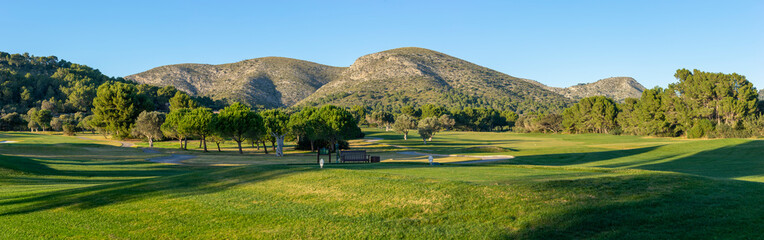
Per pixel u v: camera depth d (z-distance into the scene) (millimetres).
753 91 91125
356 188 12773
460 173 15688
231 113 62875
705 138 91562
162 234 10352
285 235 9797
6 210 13086
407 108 194250
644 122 108812
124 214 12117
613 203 10461
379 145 84688
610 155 48312
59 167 30969
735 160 35938
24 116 156375
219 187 14602
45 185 20609
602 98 139000
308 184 13812
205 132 65750
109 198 13977
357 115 171500
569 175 14602
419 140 107688
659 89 114688
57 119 142625
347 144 76062
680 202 10523
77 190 15711
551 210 10125
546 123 154125
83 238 10359
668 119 102750
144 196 13953
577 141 99625
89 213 12383
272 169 16750
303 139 73812
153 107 113938
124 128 100312
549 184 12023
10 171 24375
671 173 13703
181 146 77688
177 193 14078
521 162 40375
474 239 8969
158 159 45719
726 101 90188
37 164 30156
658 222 9289
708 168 31266
